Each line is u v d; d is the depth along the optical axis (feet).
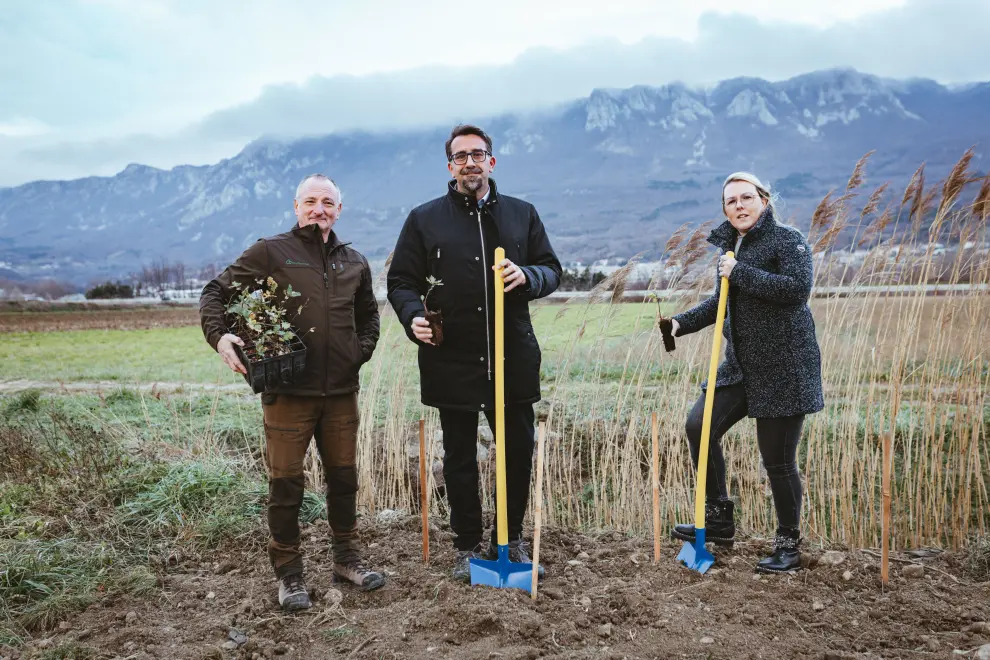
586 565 12.32
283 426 10.77
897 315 15.25
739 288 11.27
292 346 10.68
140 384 33.86
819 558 11.75
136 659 9.34
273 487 10.84
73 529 13.79
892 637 9.48
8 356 55.31
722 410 11.82
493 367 11.49
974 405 14.56
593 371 21.90
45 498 15.37
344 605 10.94
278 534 10.85
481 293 11.45
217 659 9.31
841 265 16.55
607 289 18.45
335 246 11.28
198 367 41.86
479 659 8.87
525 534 14.10
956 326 14.92
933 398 14.97
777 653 9.00
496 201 11.87
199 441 20.20
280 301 10.75
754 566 11.77
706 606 10.26
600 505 16.61
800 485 11.56
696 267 17.38
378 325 12.14
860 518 14.70
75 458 17.30
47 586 11.37
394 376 19.04
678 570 11.39
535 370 11.86
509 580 11.01
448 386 11.61
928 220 15.34
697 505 11.67
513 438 11.82
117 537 13.58
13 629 10.25
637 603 10.30
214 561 13.01
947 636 9.39
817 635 9.56
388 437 18.58
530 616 9.81
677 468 16.35
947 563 12.07
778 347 10.99
